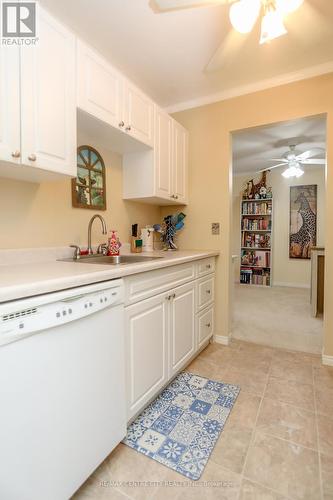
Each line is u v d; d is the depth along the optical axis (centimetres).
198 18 151
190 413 148
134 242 228
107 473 112
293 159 371
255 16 120
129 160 217
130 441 128
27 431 80
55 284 89
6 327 74
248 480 108
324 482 106
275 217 532
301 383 178
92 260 176
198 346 211
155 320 150
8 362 75
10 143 107
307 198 502
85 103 140
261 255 534
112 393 113
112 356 113
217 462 116
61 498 91
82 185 182
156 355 152
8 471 76
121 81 167
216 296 248
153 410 150
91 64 144
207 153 249
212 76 211
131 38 167
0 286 78
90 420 102
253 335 266
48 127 121
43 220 157
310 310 354
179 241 266
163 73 206
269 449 123
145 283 141
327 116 200
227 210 242
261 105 222
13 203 142
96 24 155
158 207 273
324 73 200
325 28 153
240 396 163
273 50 179
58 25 124
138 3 141
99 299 104
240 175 552
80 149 180
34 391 82
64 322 89
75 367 95
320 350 230
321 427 136
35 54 114
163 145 218
